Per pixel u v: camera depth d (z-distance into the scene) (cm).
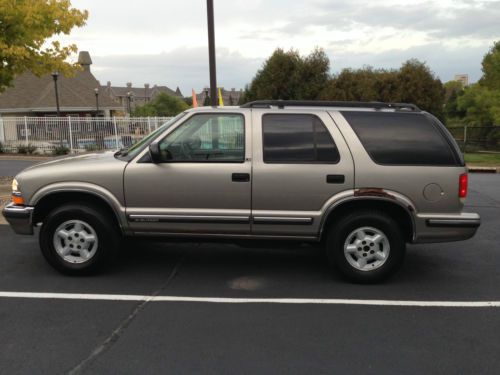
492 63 3491
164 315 431
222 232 509
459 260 609
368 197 492
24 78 3338
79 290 491
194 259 603
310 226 500
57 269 529
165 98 5981
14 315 429
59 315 429
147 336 389
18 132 2439
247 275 545
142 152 510
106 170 507
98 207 523
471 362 352
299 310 445
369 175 491
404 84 2652
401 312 443
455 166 493
